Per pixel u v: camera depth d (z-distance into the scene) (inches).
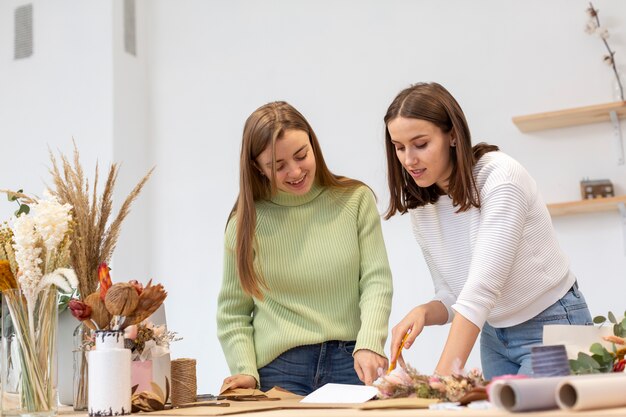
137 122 174.6
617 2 138.9
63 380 75.1
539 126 140.5
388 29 156.8
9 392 59.3
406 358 147.5
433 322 70.6
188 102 173.9
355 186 82.3
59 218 60.7
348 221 80.4
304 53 164.1
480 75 147.9
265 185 81.9
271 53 167.2
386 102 155.5
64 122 175.2
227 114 169.9
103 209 71.4
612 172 136.6
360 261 80.0
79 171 71.7
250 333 80.6
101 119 170.7
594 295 135.9
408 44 154.6
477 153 69.5
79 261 68.8
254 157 77.4
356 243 80.0
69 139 174.1
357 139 157.2
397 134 66.9
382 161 154.8
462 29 150.3
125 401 55.8
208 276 167.0
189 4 176.4
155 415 53.7
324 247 79.4
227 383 74.0
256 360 79.4
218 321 81.3
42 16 180.7
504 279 63.3
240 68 169.8
